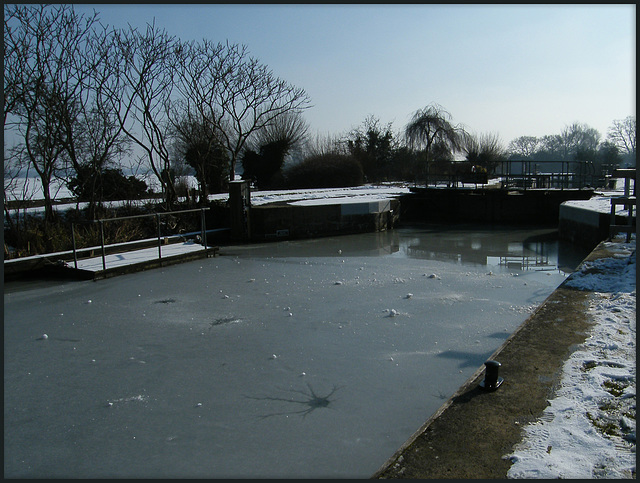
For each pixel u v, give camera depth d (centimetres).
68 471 331
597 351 395
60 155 1222
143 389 452
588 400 317
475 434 284
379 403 415
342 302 728
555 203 1864
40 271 939
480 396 328
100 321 658
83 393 446
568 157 6031
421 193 2108
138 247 1172
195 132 1703
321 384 454
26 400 435
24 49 1112
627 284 591
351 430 373
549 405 313
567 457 258
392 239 1484
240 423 387
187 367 500
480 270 977
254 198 1833
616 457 256
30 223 1098
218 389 448
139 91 1402
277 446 353
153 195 1508
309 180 2738
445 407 315
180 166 1836
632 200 903
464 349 534
